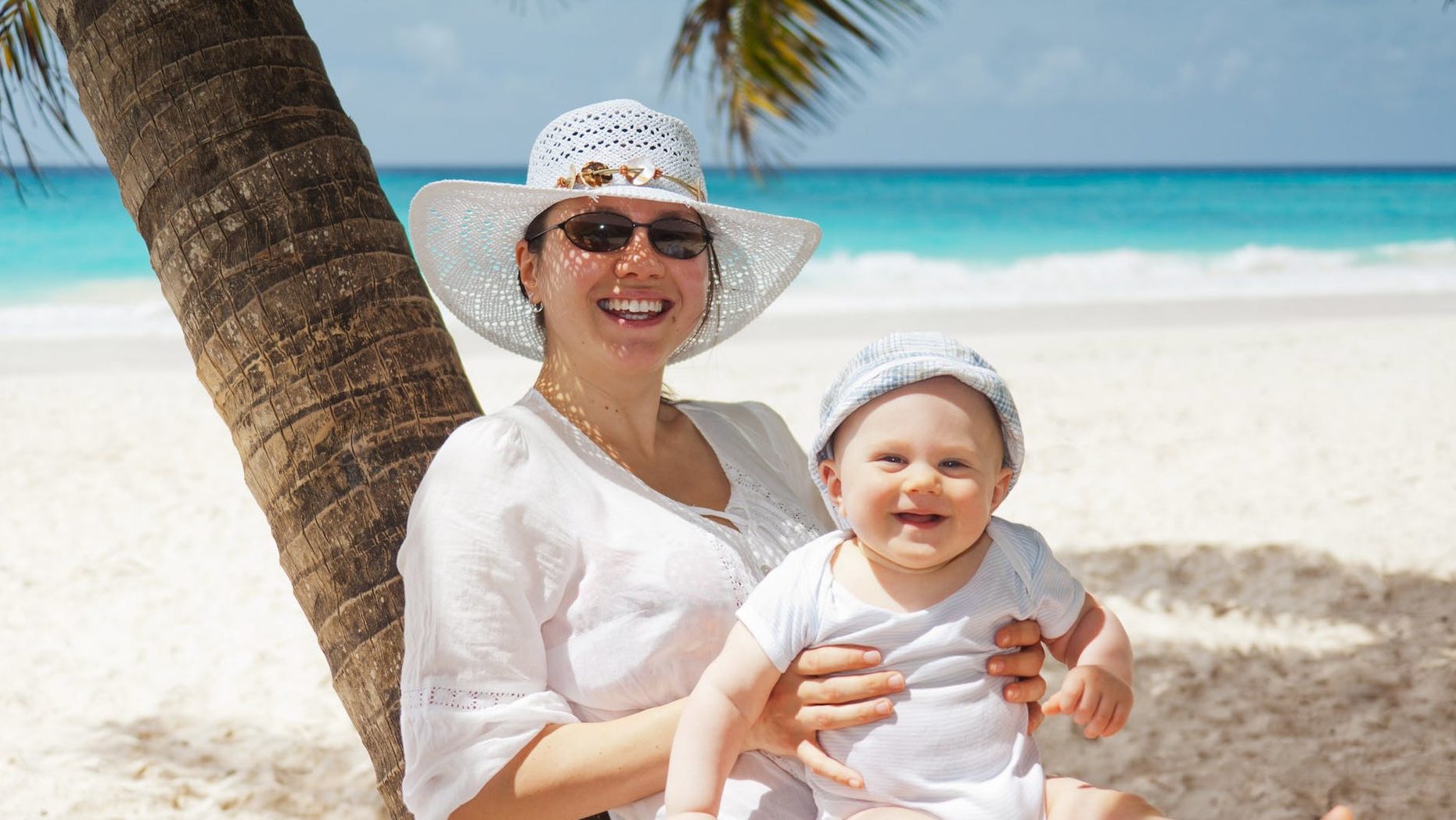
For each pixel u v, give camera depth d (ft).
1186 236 130.72
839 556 7.27
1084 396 38.88
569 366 7.81
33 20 11.94
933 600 7.02
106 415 37.27
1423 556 23.24
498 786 6.52
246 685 19.39
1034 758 7.13
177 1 7.63
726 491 8.20
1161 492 28.04
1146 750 16.76
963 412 6.93
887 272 92.02
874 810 6.81
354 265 7.63
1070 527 25.77
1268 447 31.91
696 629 7.07
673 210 7.63
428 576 6.68
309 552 7.54
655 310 7.61
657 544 7.14
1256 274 90.84
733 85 18.43
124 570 24.31
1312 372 42.86
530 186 7.35
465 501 6.77
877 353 7.24
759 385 40.45
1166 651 19.76
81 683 19.33
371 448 7.46
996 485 7.33
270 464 7.57
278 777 16.62
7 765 16.53
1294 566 23.02
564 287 7.56
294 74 7.79
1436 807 15.03
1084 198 181.78
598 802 6.64
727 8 18.15
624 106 7.69
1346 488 27.91
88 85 7.82
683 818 6.35
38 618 21.90
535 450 7.16
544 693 6.72
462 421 7.80
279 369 7.47
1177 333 55.16
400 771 7.29
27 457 32.37
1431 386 39.70
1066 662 7.50
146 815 15.48
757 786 7.16
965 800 6.76
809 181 230.68
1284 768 16.11
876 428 6.98
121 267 84.89
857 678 6.81
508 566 6.70
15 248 89.92
